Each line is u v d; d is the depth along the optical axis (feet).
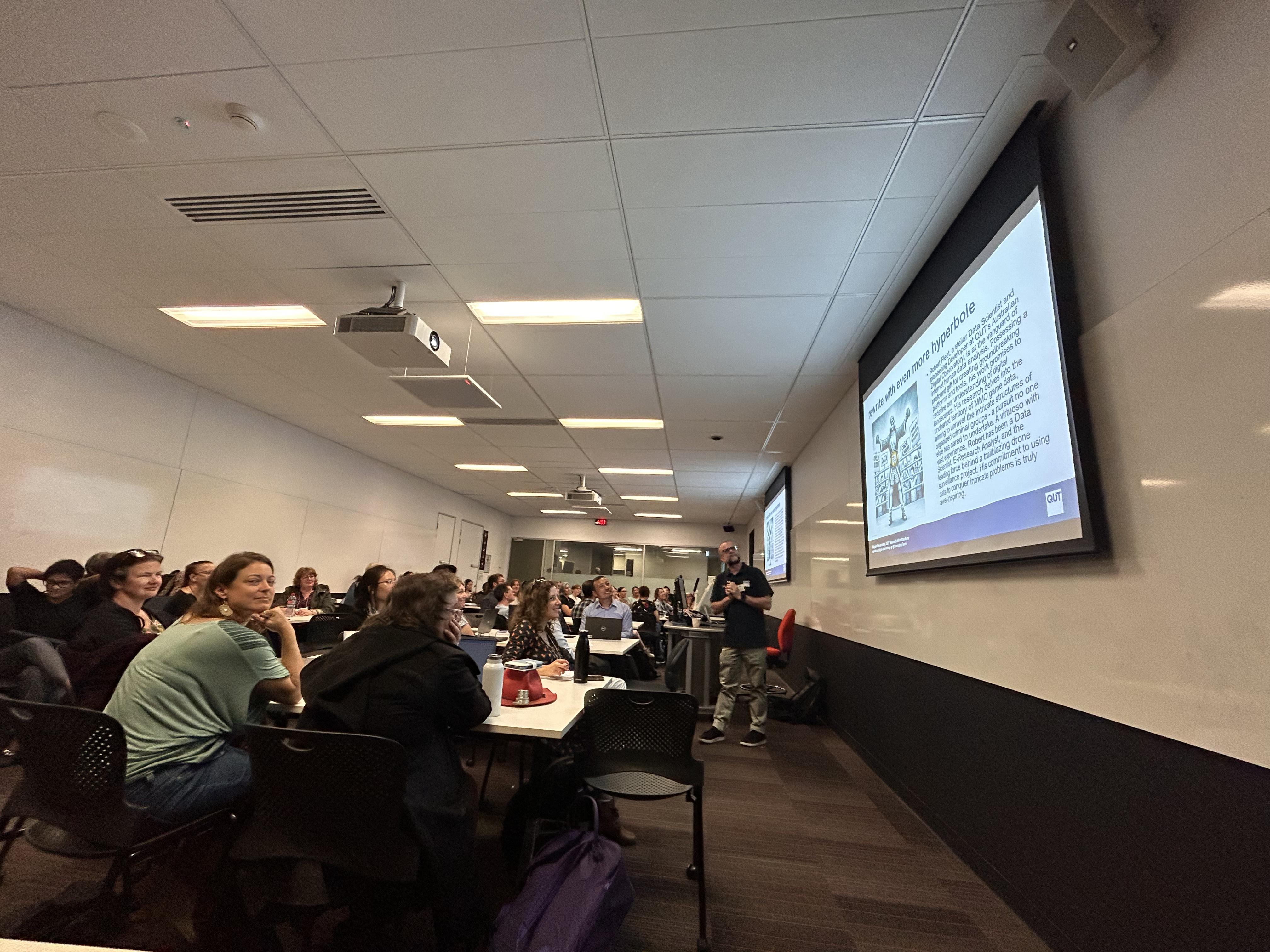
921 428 9.03
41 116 6.71
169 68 6.03
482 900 5.03
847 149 6.86
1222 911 3.78
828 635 16.25
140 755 4.79
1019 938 5.89
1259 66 3.75
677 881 6.90
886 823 8.89
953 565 7.65
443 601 5.42
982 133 6.54
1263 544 3.59
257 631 6.38
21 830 5.53
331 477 23.06
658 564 45.06
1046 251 5.72
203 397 16.78
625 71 5.87
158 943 5.15
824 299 10.36
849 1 5.10
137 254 9.62
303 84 6.16
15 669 6.72
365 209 8.21
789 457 22.41
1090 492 5.09
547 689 7.62
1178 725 4.22
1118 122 5.12
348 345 10.34
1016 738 6.44
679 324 11.45
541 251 9.10
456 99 6.27
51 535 12.67
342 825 4.15
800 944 5.71
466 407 13.82
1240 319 3.81
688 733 6.20
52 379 12.67
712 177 7.36
